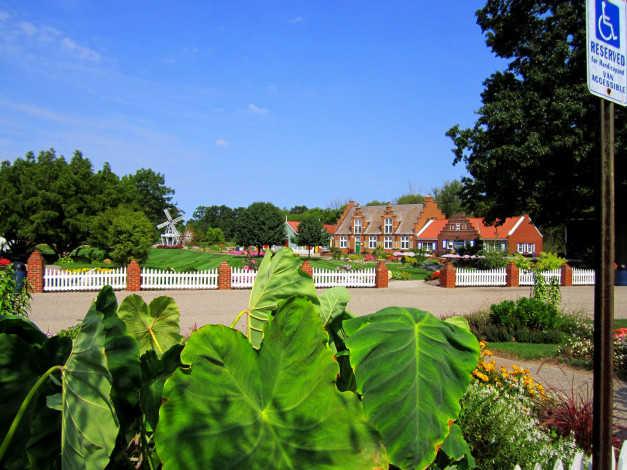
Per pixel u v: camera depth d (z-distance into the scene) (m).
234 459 1.20
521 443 3.69
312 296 1.89
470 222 61.91
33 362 1.28
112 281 20.25
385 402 1.56
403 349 1.68
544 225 32.66
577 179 27.06
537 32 26.91
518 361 8.94
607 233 1.88
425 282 27.62
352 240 76.94
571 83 24.95
